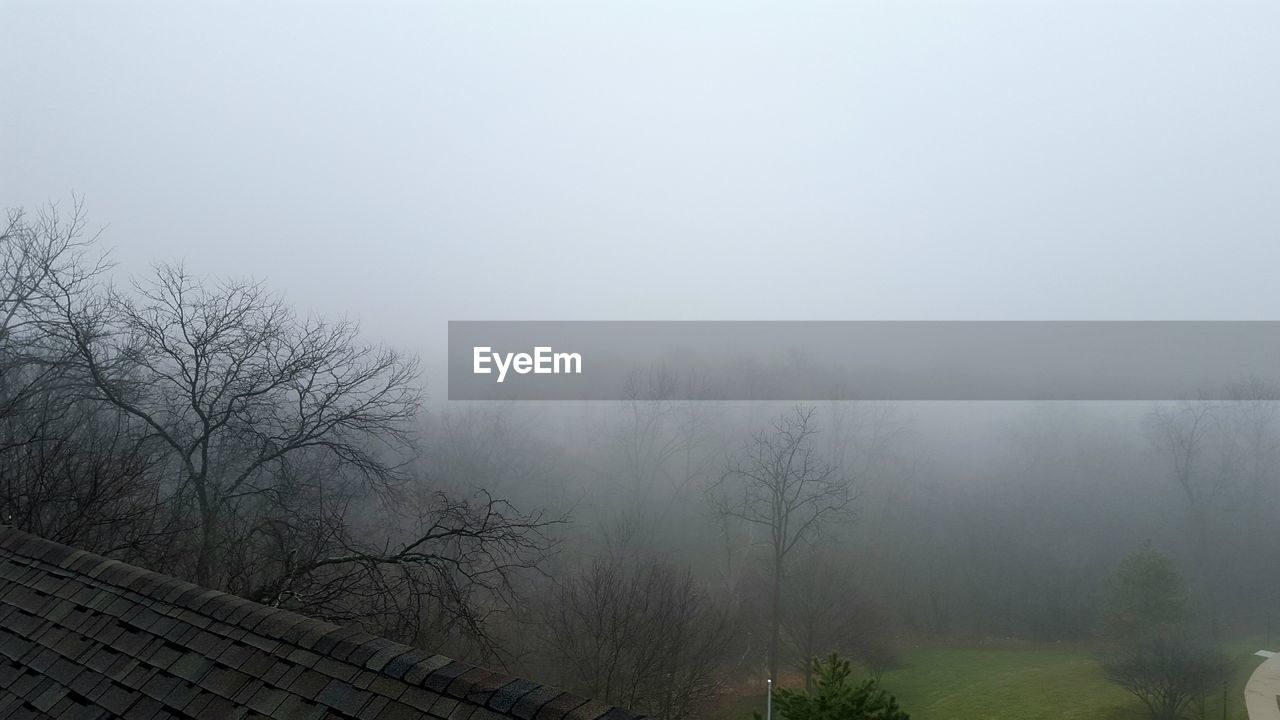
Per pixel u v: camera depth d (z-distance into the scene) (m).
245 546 12.84
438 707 3.74
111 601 5.39
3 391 13.66
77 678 4.70
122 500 12.20
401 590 11.95
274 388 13.42
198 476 12.17
